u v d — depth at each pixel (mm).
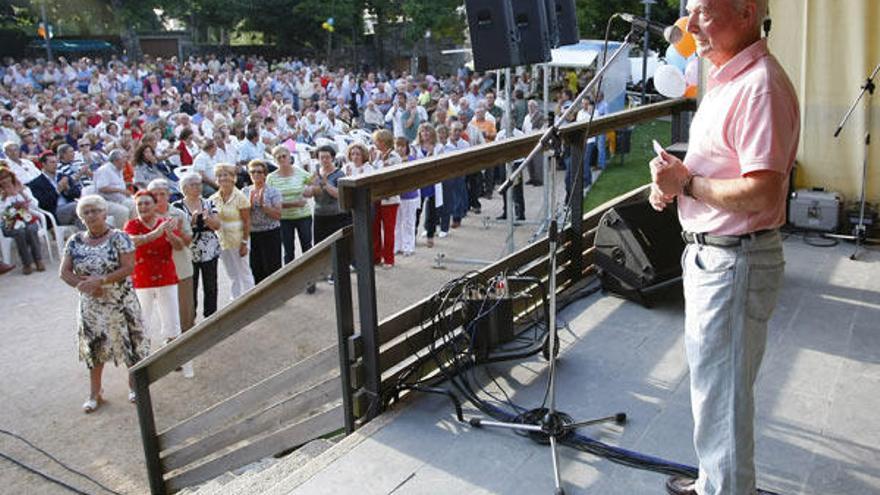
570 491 2305
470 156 3107
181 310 5844
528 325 3621
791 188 5078
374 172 2729
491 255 8250
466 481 2387
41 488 4332
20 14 32625
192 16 33594
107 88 22031
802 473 2344
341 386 2980
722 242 1793
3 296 7625
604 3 20438
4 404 5301
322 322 6457
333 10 31391
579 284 4188
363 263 2756
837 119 4848
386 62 33719
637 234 3758
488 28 4953
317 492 2363
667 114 5078
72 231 8938
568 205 3504
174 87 22125
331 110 15320
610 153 14188
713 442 1871
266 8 33156
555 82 16156
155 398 5285
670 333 3482
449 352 3219
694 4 1757
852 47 4695
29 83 22328
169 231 5496
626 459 2449
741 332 1797
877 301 3732
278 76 23375
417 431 2711
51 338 6477
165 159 10445
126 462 4594
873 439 2521
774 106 1641
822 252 4566
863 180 4562
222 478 3760
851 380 2938
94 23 33281
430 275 7574
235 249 6531
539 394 2943
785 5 4852
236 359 5816
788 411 2721
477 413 2832
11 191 8250
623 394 2916
